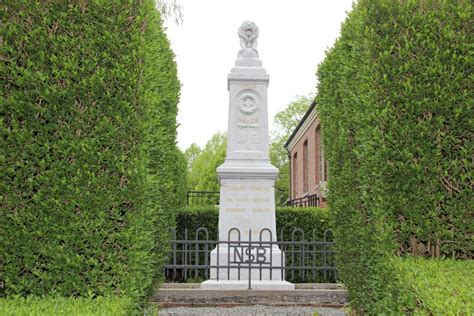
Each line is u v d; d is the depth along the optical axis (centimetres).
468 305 410
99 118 553
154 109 659
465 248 562
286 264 1282
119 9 581
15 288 518
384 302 548
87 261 530
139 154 562
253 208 1149
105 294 523
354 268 687
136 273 544
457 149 577
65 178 535
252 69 1226
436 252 573
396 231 569
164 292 923
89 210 537
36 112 544
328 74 863
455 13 606
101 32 572
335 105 800
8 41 556
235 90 1223
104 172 546
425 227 561
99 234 537
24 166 535
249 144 1201
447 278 482
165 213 824
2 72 549
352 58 696
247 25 1259
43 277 523
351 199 671
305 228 1341
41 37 557
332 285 1051
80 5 573
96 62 559
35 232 528
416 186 564
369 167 589
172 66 1013
